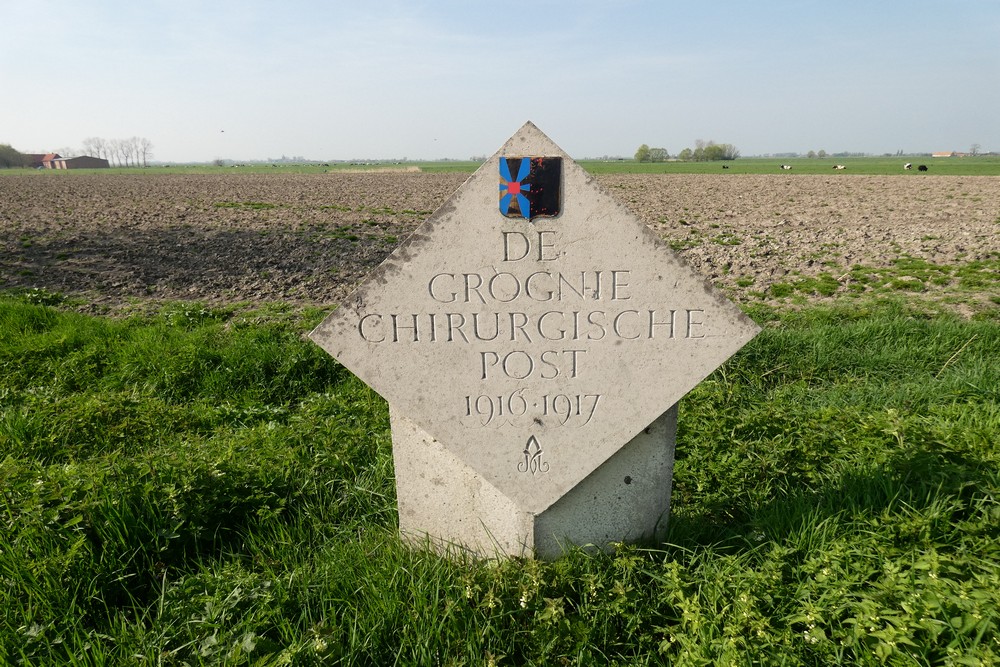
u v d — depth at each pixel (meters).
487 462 3.11
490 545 3.34
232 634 2.73
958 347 6.63
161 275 11.95
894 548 2.95
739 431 4.47
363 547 3.36
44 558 2.94
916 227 17.81
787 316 8.21
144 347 6.78
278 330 7.63
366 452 4.49
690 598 2.79
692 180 50.62
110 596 3.00
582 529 3.29
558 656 2.68
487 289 2.89
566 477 3.13
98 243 15.55
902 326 7.11
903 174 58.38
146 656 2.59
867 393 5.68
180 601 2.95
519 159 2.76
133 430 4.95
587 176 2.78
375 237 16.77
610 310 2.92
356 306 2.90
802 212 23.22
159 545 3.24
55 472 3.66
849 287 10.10
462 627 2.82
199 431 5.14
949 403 5.31
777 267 11.80
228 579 3.07
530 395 3.02
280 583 3.02
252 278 11.66
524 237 2.84
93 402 5.20
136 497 3.38
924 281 10.36
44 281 11.43
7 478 3.55
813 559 2.94
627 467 3.21
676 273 2.87
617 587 2.89
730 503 3.64
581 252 2.86
